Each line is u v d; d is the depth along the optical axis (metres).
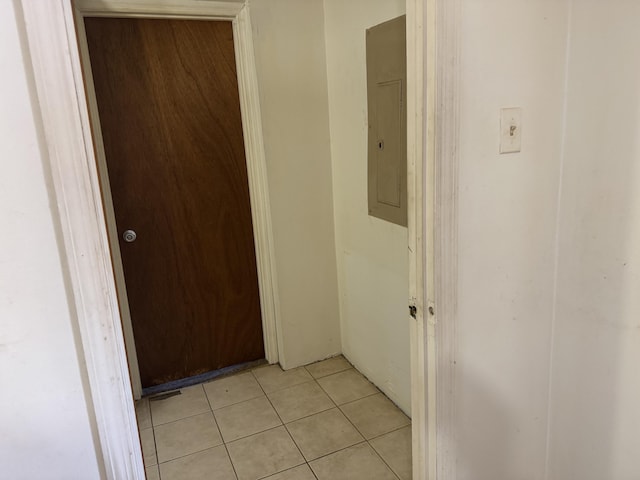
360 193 2.39
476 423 1.44
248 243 2.73
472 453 1.46
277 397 2.51
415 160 1.25
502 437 1.50
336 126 2.52
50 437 0.90
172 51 2.37
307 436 2.19
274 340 2.80
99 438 0.95
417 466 1.48
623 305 1.26
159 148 2.43
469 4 1.15
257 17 2.32
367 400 2.44
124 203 2.41
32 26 0.77
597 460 1.42
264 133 2.45
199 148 2.51
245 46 2.38
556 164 1.37
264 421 2.31
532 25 1.24
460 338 1.34
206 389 2.62
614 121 1.21
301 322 2.76
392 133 2.04
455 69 1.16
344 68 2.35
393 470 1.95
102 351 0.91
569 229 1.38
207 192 2.57
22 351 0.84
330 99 2.54
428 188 1.23
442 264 1.27
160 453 2.12
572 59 1.29
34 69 0.78
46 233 0.82
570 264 1.40
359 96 2.26
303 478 1.93
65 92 0.81
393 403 2.40
